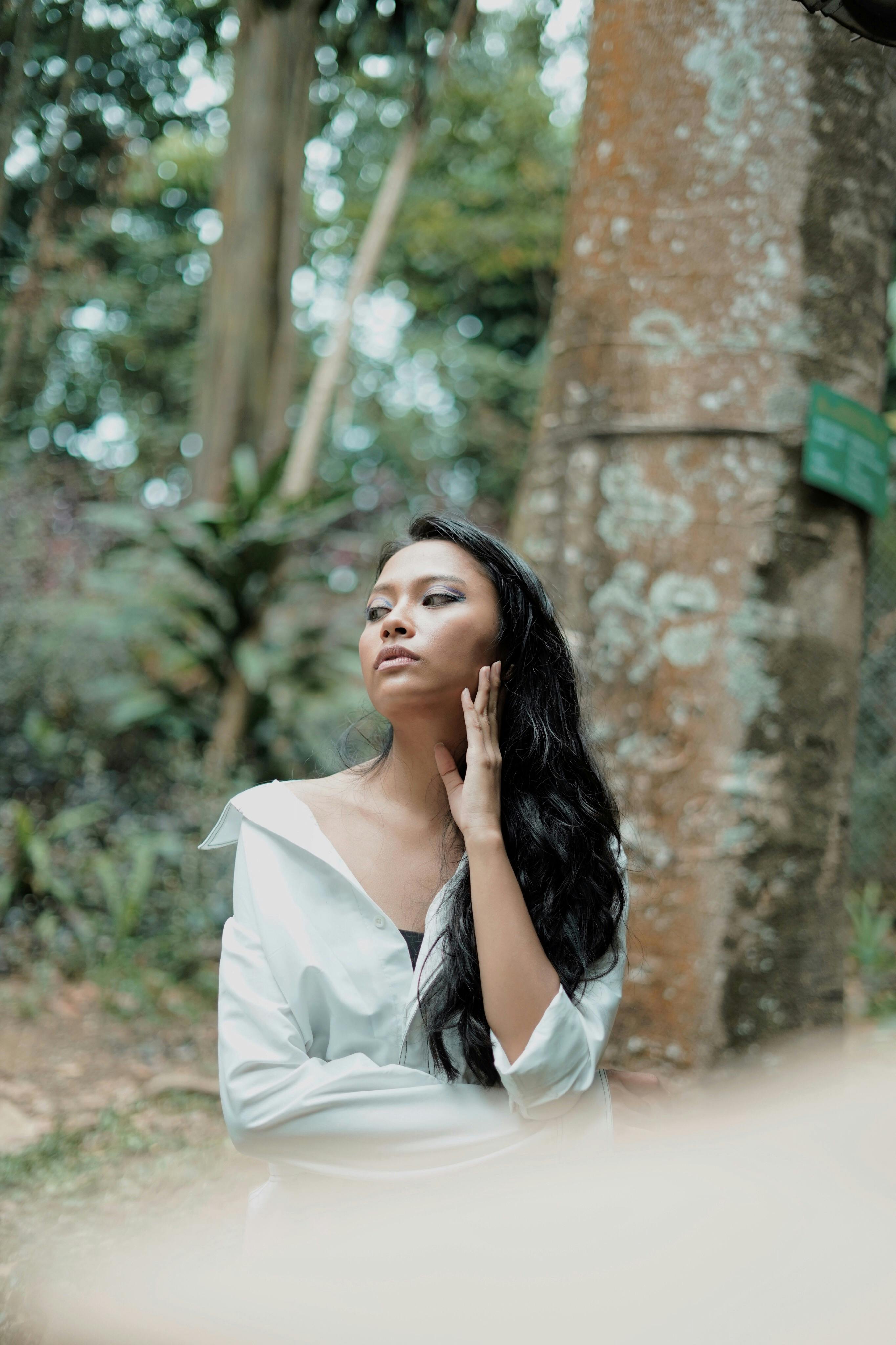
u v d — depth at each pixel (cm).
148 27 508
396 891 136
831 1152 34
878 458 254
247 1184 246
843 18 143
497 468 1219
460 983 126
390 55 559
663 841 237
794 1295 29
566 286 262
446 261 1209
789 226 240
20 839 425
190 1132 283
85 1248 163
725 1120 38
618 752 241
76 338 845
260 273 617
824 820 243
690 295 243
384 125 877
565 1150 122
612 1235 33
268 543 513
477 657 137
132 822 462
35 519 550
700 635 239
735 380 240
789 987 236
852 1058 40
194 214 902
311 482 616
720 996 230
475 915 125
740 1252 31
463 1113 121
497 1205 37
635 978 235
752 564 238
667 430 243
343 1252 37
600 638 246
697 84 243
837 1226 31
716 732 236
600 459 250
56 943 407
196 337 919
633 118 250
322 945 128
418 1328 32
